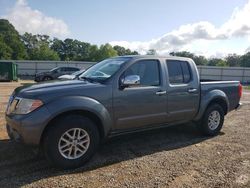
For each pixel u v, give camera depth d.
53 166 4.58
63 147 4.43
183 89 5.96
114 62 5.48
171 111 5.79
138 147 5.73
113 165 4.76
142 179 4.25
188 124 7.65
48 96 4.35
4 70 28.58
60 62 42.41
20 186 3.93
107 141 6.05
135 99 5.18
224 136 6.75
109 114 4.87
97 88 4.76
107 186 4.00
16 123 4.28
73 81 5.09
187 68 6.19
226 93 6.96
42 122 4.21
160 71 5.66
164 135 6.67
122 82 5.03
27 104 4.27
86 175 4.34
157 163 4.89
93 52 102.75
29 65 41.94
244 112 10.18
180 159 5.11
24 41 114.12
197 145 5.98
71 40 123.19
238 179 4.33
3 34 97.00
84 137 4.61
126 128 5.20
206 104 6.41
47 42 119.19
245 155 5.39
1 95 13.75
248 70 45.78
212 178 4.34
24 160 4.81
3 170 4.42
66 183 4.05
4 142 5.63
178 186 4.06
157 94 5.50
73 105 4.41
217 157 5.25
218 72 45.94
